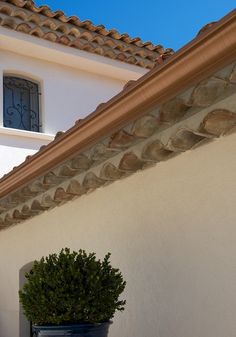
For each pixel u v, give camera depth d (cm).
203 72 358
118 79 1137
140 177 545
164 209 505
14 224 844
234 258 422
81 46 1034
